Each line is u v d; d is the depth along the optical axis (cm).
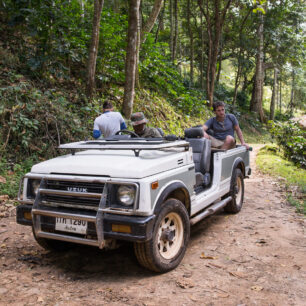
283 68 2639
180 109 1435
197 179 436
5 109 686
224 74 3081
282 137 1217
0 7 894
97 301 275
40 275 325
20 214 343
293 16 2336
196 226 489
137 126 492
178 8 2348
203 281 311
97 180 299
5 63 827
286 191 711
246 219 522
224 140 571
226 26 2361
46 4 838
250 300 278
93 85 944
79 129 777
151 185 297
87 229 300
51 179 326
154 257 304
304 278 319
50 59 864
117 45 1082
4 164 625
